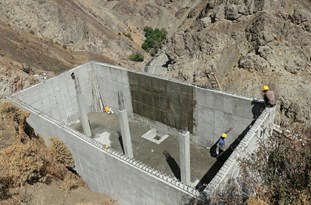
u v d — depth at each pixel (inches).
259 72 836.6
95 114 759.7
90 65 719.1
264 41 868.0
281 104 765.9
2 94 687.1
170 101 614.9
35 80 803.4
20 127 445.7
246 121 512.4
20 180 325.1
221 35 976.9
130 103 698.2
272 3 928.9
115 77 688.4
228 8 985.5
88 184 455.2
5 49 959.6
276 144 272.7
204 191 294.0
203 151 600.7
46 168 381.1
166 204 335.9
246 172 263.7
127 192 384.2
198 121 588.1
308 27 850.1
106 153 375.9
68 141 447.8
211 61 946.7
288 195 226.2
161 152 609.0
